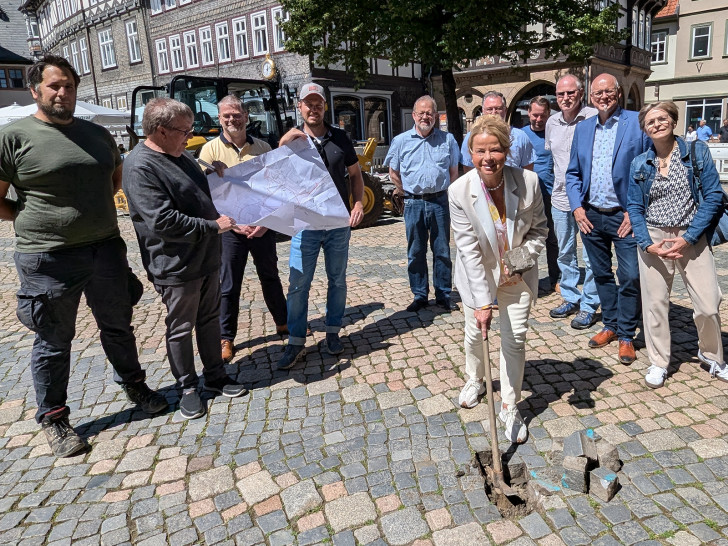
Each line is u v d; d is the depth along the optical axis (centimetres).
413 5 1312
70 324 322
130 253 857
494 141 266
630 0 2531
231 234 420
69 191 302
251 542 243
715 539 227
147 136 319
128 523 259
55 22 3450
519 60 2330
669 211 337
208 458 305
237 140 418
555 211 478
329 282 423
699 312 348
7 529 259
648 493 256
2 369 446
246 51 2336
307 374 402
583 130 405
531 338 445
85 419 356
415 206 499
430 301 553
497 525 242
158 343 482
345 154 408
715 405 326
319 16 1489
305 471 287
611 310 420
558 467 269
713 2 2839
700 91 2973
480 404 343
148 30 2744
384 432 319
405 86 2569
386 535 241
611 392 349
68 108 293
